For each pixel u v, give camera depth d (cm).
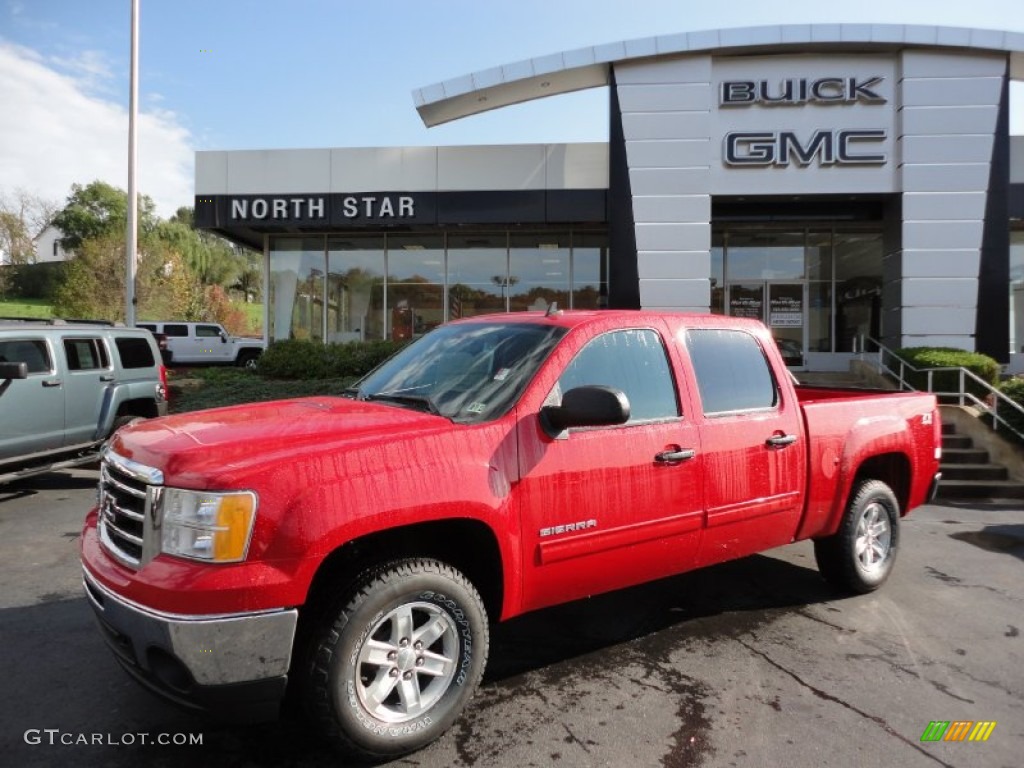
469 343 403
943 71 1442
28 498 829
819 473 460
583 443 348
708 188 1490
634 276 1502
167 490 273
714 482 398
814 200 1545
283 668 266
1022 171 1520
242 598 259
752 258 1819
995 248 1445
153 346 995
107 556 300
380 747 289
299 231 1780
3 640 421
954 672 389
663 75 1484
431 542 329
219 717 266
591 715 339
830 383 1480
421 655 304
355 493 280
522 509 327
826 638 434
